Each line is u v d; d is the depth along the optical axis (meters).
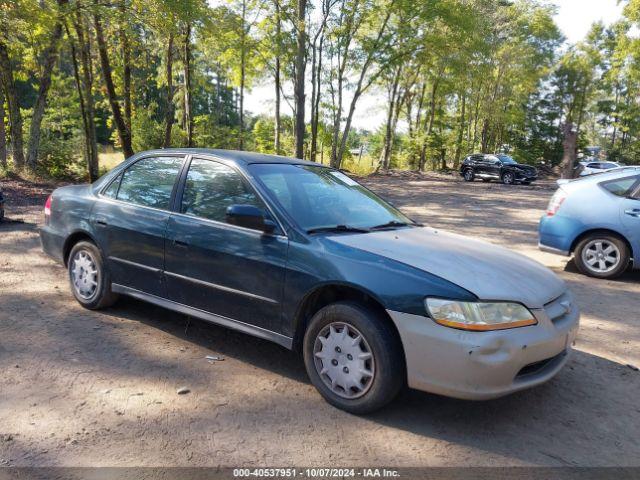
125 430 3.00
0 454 2.72
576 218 7.30
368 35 29.34
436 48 28.14
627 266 7.46
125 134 21.09
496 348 2.97
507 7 38.94
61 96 30.77
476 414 3.39
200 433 3.00
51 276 6.25
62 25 16.48
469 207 16.27
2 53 19.27
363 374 3.23
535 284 3.42
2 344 4.14
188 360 4.02
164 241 4.22
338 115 31.02
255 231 3.76
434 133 40.66
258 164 4.18
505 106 45.44
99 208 4.81
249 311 3.76
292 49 25.03
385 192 21.88
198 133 31.33
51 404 3.25
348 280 3.27
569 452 3.00
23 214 11.26
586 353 4.57
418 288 3.10
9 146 24.72
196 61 28.66
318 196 4.15
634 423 3.38
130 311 5.05
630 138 60.59
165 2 15.66
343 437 3.04
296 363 4.07
